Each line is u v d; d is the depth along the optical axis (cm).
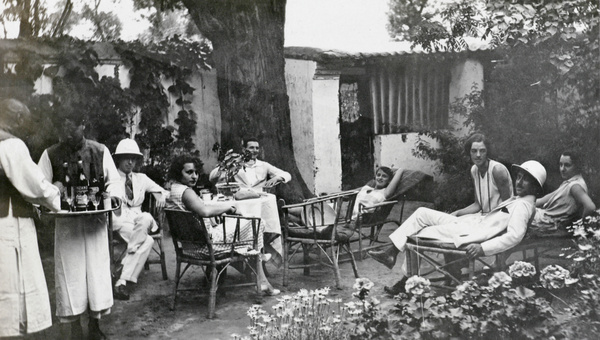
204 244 452
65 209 413
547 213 500
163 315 440
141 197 522
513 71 541
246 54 541
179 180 468
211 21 539
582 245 457
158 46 559
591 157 529
